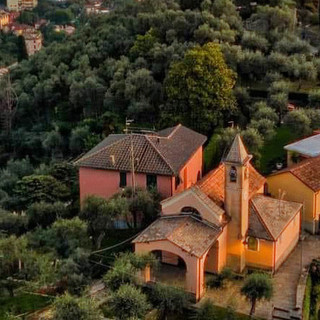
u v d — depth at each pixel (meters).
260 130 69.19
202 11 103.88
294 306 42.34
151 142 58.06
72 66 105.00
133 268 42.19
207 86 75.44
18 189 64.38
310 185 53.50
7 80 107.75
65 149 87.06
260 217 47.59
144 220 53.53
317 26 113.88
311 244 52.12
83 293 41.72
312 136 66.19
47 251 47.97
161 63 93.31
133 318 35.97
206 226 45.69
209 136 76.00
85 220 52.28
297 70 86.88
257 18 105.00
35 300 42.56
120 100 89.44
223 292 44.31
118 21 113.44
